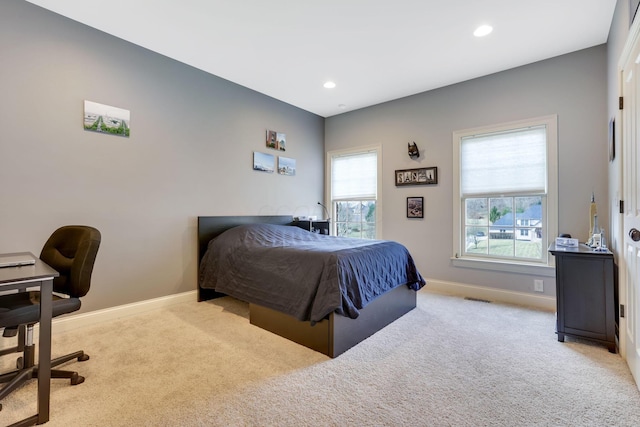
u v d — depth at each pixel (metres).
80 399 1.60
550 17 2.43
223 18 2.47
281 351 2.17
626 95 1.95
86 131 2.61
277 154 4.31
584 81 2.91
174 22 2.54
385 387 1.72
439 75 3.49
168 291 3.16
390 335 2.44
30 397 1.61
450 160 3.74
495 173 3.45
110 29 2.65
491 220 3.51
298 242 3.04
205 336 2.42
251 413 1.50
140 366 1.94
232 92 3.74
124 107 2.83
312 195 4.87
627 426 1.40
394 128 4.25
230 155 3.73
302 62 3.22
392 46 2.88
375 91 3.97
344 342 2.16
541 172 3.16
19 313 1.52
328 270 2.18
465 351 2.16
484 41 2.78
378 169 4.40
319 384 1.75
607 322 2.14
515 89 3.29
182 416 1.47
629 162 1.88
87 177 2.61
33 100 2.34
